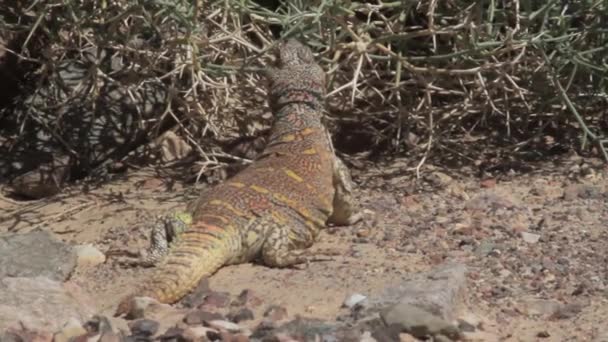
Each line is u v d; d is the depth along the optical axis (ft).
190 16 41.63
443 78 45.70
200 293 30.78
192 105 45.37
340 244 36.06
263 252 34.01
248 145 46.14
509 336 28.09
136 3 42.22
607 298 30.89
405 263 33.68
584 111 47.14
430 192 41.78
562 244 35.63
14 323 27.86
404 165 44.80
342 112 46.73
